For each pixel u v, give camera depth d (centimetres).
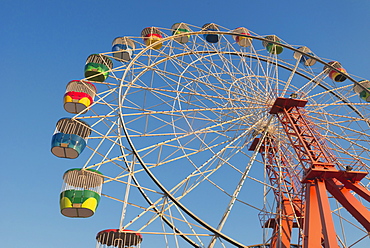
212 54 2755
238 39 3017
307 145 2094
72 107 2491
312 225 1775
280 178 2381
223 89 2505
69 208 2017
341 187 1872
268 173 2625
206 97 2445
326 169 1916
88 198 2031
